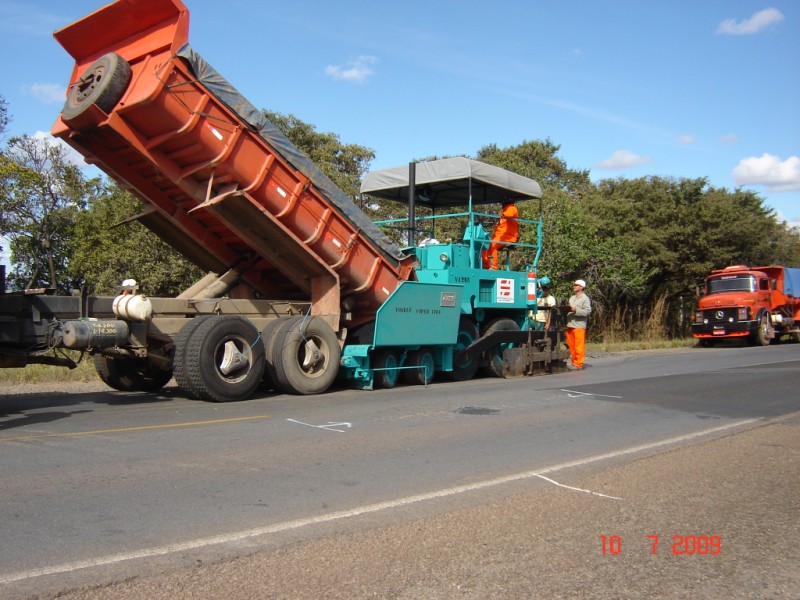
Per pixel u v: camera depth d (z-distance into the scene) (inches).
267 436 296.0
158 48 360.2
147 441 281.7
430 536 179.6
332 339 438.9
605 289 1151.0
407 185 550.3
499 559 165.6
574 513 201.8
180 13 355.3
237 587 146.1
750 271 1096.8
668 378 546.3
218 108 376.8
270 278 492.7
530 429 326.6
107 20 371.2
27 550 163.0
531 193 585.9
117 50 381.7
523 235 992.2
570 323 640.4
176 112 360.5
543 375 576.1
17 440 281.9
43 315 352.2
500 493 219.6
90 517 187.2
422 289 480.7
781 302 1146.0
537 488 226.2
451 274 518.3
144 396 422.9
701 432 324.5
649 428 333.1
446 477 237.6
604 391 463.5
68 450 264.1
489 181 539.5
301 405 385.1
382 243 463.8
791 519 200.5
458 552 169.2
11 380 488.7
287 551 166.7
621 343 1025.5
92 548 165.0
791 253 1681.8
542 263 995.3
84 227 971.9
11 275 1072.8
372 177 571.5
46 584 144.8
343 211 438.0
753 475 247.4
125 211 853.8
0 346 344.2
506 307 563.8
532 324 607.2
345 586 148.0
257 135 391.2
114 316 381.4
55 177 1122.7
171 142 377.1
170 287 847.1
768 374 578.2
